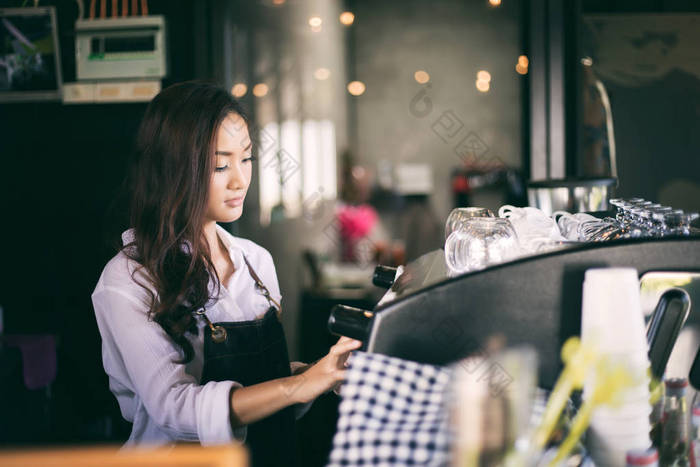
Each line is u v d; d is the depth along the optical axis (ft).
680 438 3.45
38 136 11.26
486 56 25.82
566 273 3.42
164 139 4.98
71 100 10.99
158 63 10.78
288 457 5.33
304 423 11.58
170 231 4.95
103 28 10.81
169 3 11.00
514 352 3.41
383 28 26.25
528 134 10.54
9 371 9.68
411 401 3.23
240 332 5.14
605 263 3.44
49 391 10.42
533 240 4.47
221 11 11.15
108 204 11.19
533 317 3.42
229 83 11.51
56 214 11.30
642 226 4.76
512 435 2.96
